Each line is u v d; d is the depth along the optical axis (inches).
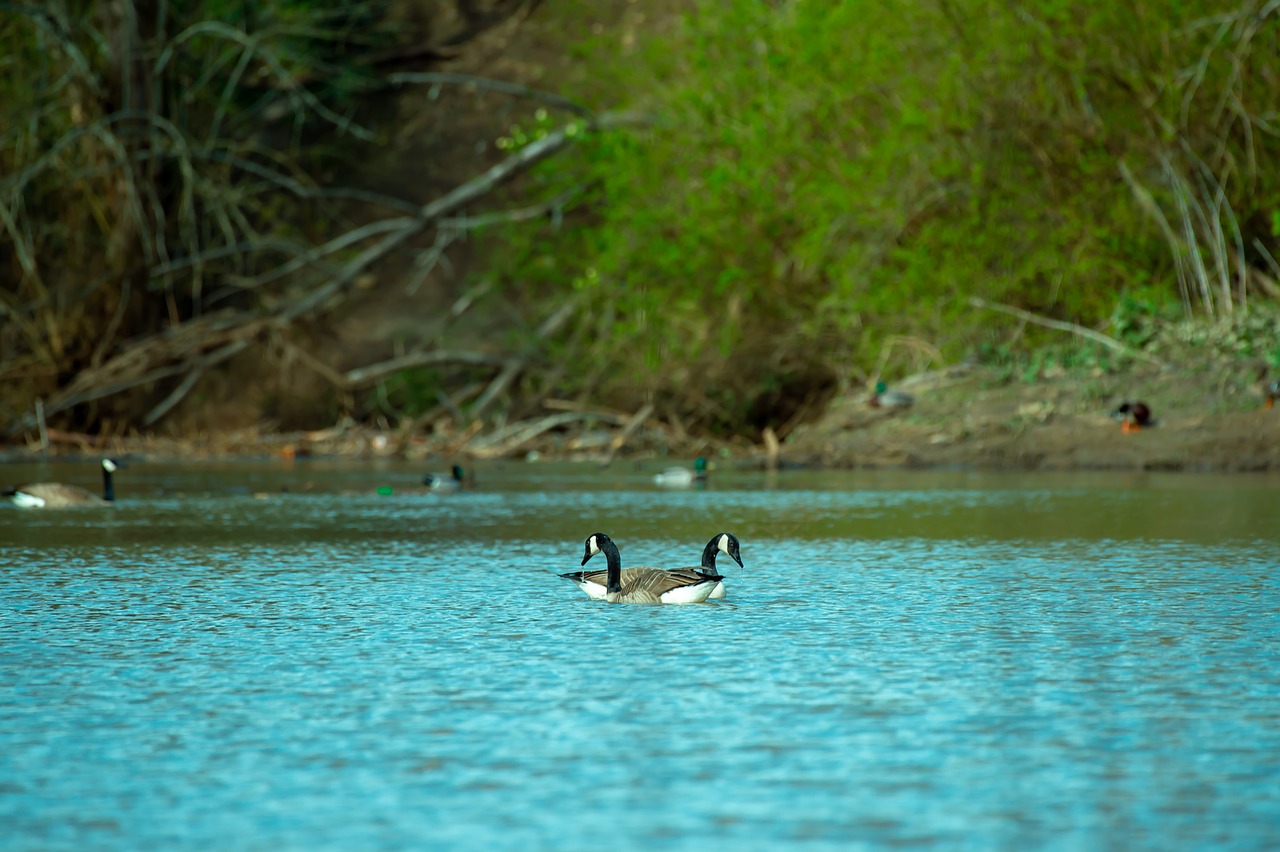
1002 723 599.8
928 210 2256.4
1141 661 719.1
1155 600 900.6
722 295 2397.9
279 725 600.7
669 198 2429.9
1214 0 2102.6
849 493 1660.9
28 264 2503.7
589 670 700.7
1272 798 501.7
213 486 1838.1
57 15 2539.4
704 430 2456.9
